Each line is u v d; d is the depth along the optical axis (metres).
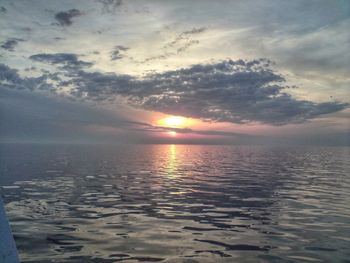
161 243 9.29
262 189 20.69
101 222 11.66
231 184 23.06
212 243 9.37
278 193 19.06
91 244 9.09
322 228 11.13
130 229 10.76
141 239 9.64
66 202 15.54
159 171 32.72
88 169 33.22
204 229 10.89
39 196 17.16
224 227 11.20
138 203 15.56
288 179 26.56
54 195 17.53
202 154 78.62
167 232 10.46
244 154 79.19
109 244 9.12
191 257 8.19
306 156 70.81
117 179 25.39
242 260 8.04
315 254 8.53
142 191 19.50
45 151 78.19
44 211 13.45
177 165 41.50
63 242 9.24
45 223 11.42
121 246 8.96
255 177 27.81
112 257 8.09
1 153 64.75
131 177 26.86
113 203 15.48
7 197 16.73
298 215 13.19
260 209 14.34
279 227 11.27
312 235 10.27
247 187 21.56
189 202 15.95
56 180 23.98
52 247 8.80
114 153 75.19
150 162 46.75
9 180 23.70
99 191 19.22
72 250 8.57
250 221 12.11
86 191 19.12
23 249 8.61
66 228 10.77
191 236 10.05
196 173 31.06
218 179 26.16
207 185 22.45
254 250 8.80
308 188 21.30
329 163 48.56
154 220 12.11
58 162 42.75
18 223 11.39
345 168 39.00
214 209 14.29
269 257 8.28
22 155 58.22
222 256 8.30
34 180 23.84
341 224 11.70
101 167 35.94
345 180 26.19
